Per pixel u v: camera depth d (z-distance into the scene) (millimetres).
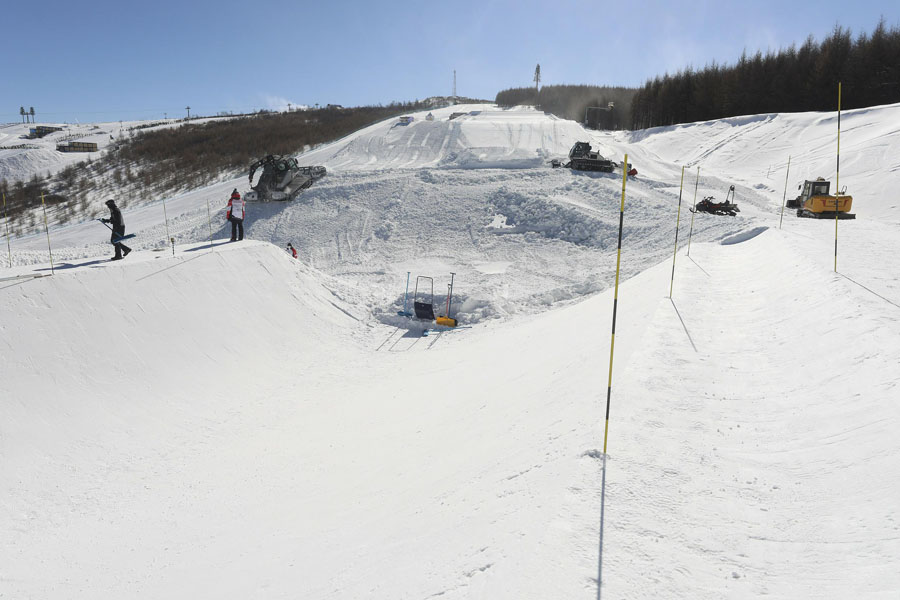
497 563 3715
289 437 10953
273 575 5277
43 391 10234
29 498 8250
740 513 4105
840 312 7785
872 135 41531
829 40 65812
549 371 9984
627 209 30891
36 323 11039
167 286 14766
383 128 62656
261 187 37469
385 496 6832
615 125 94250
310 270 21812
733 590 3293
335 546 5602
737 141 51062
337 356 16750
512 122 63062
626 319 11109
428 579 3887
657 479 4594
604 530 3920
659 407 6020
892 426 4781
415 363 15680
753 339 8203
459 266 27812
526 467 5465
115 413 10875
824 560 3459
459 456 7262
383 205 35938
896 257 11938
